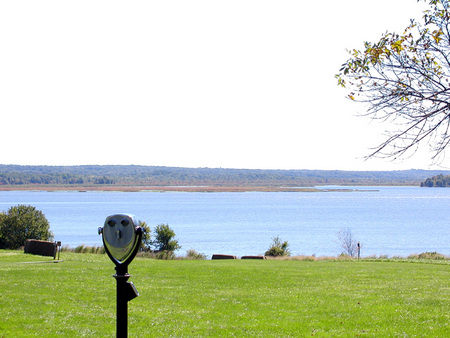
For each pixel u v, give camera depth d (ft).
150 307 48.55
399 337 37.86
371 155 26.45
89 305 48.44
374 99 26.48
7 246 127.54
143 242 152.35
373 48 26.20
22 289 55.16
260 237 276.00
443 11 25.63
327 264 97.14
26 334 37.65
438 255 130.52
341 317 44.52
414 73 26.08
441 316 44.01
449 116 25.04
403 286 61.46
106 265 82.69
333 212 535.19
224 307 49.11
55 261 89.92
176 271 75.72
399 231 325.42
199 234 293.02
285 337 38.22
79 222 379.55
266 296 54.80
